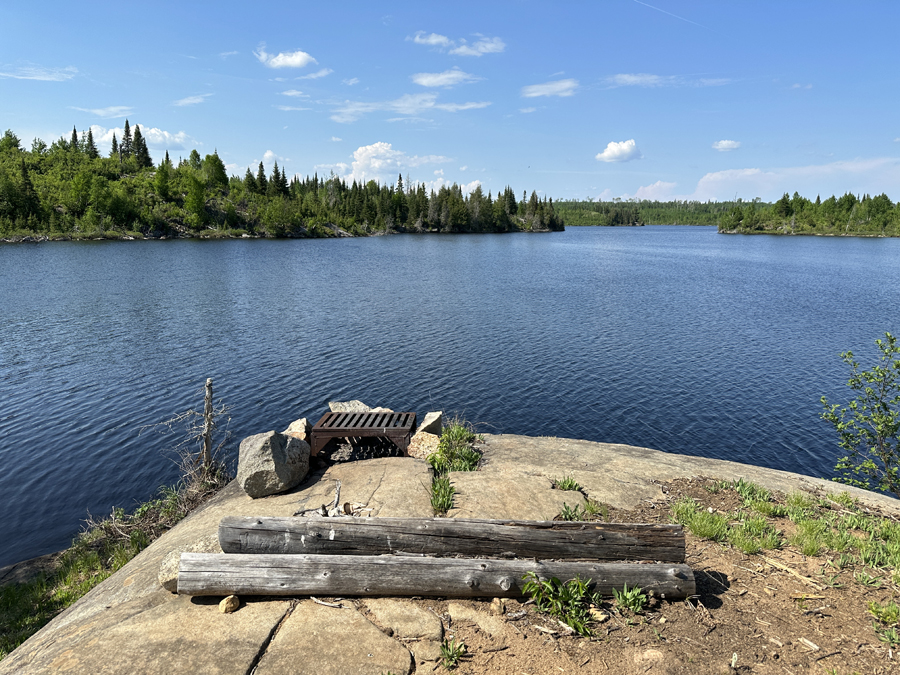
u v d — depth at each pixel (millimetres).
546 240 153625
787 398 21688
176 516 10047
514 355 27391
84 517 12227
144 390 20688
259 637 3840
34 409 18531
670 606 4258
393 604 4211
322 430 7746
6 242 97375
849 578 4695
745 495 6754
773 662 3639
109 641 3838
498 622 4031
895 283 58750
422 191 197250
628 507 6258
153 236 120625
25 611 7582
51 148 172625
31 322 31484
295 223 147125
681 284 56875
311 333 31219
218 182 165625
